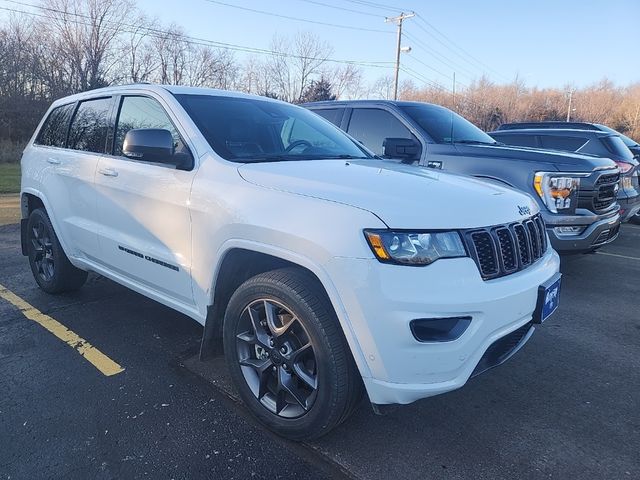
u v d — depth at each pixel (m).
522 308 2.57
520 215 2.83
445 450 2.66
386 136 6.20
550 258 3.06
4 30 34.03
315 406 2.50
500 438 2.78
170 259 3.19
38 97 34.50
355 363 2.43
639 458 2.64
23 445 2.60
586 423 2.95
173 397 3.09
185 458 2.53
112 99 3.99
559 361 3.76
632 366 3.70
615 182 5.66
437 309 2.24
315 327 2.42
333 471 2.47
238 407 3.00
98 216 3.87
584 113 69.25
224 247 2.79
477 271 2.39
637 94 70.25
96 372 3.38
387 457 2.59
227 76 48.56
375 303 2.24
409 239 2.28
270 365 2.71
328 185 2.62
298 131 3.81
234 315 2.80
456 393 3.24
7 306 4.54
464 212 2.49
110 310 4.48
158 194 3.23
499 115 64.88
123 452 2.57
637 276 6.13
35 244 4.89
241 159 3.11
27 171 4.83
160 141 3.07
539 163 5.18
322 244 2.35
